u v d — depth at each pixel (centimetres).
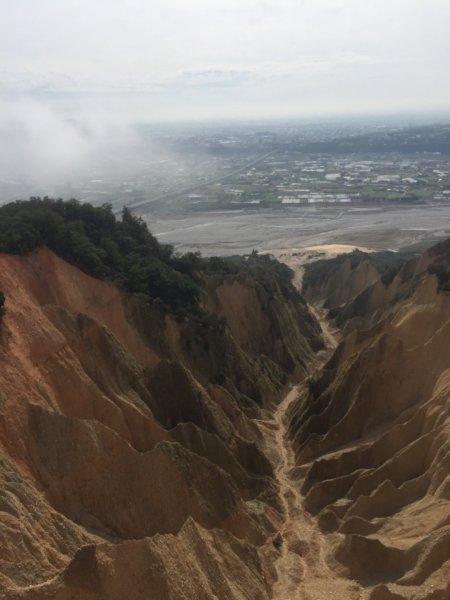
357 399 5069
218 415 4825
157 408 4544
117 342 4559
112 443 3488
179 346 5631
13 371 3528
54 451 3322
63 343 4053
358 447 4572
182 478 3553
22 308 4016
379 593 3039
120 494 3384
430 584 3022
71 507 3234
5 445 3144
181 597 2633
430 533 3350
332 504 4119
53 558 2659
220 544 3194
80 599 2359
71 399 3844
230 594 2936
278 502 4416
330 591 3272
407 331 5653
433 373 4878
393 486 3969
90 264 5194
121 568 2531
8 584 2356
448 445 3900
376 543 3441
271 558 3619
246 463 4734
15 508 2684
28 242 4750
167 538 2822
